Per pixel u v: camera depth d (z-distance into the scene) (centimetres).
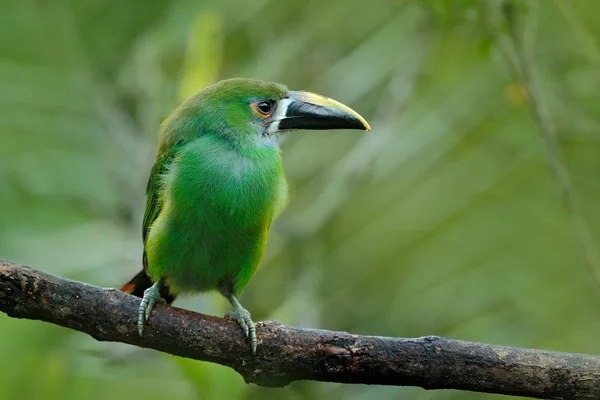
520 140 1333
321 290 1288
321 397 1135
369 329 1272
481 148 1362
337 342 694
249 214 876
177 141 905
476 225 1362
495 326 1261
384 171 1341
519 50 1050
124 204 1333
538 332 1252
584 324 1251
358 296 1300
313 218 1258
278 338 708
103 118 1368
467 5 1033
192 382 894
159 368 1065
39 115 1388
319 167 1375
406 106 1300
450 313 1288
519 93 1060
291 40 1341
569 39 1236
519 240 1343
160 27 1365
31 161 1362
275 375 713
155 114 1279
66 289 710
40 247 1283
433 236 1362
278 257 1262
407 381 682
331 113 937
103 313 714
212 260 884
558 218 1328
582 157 1334
